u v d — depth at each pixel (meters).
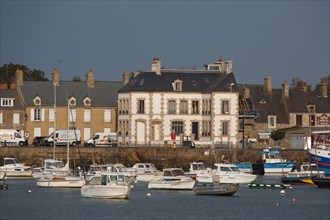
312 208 184.50
